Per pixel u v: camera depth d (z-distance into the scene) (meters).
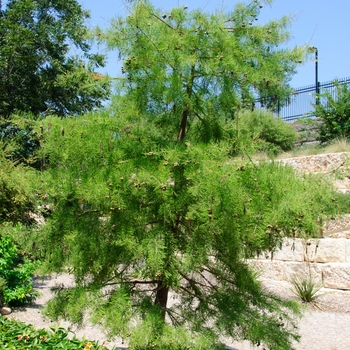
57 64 18.19
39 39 18.39
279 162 4.14
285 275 9.30
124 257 3.94
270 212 3.49
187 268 3.74
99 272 4.04
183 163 3.62
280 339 3.90
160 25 4.06
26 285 7.93
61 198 3.84
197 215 3.54
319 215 3.62
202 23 3.94
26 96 18.62
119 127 3.93
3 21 17.55
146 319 3.67
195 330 3.78
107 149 3.81
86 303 3.75
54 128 3.74
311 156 12.38
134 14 4.00
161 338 3.53
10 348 3.83
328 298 8.32
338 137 15.16
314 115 16.83
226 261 4.06
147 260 3.63
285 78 4.21
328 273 8.81
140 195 3.75
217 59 3.84
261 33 4.14
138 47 4.12
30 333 4.25
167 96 3.98
